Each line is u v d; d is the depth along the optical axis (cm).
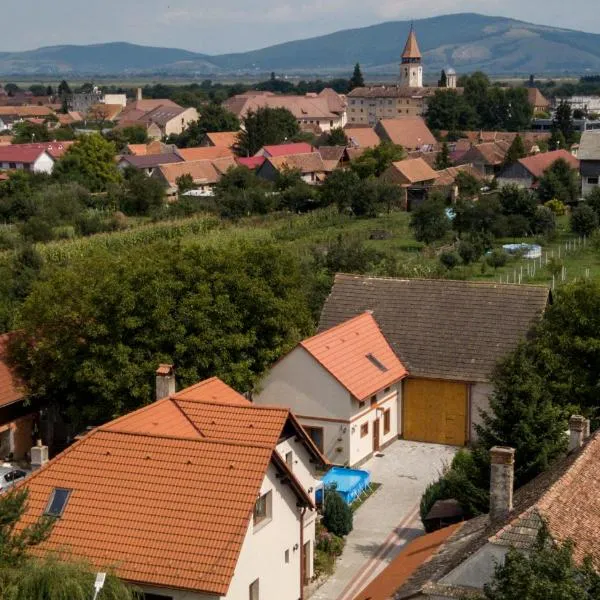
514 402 3647
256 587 3253
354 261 8306
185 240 10644
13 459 5175
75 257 9081
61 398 5303
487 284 5634
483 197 11712
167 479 3155
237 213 13200
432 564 2792
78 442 3341
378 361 5303
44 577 2506
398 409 5428
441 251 10000
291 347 5088
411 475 4900
